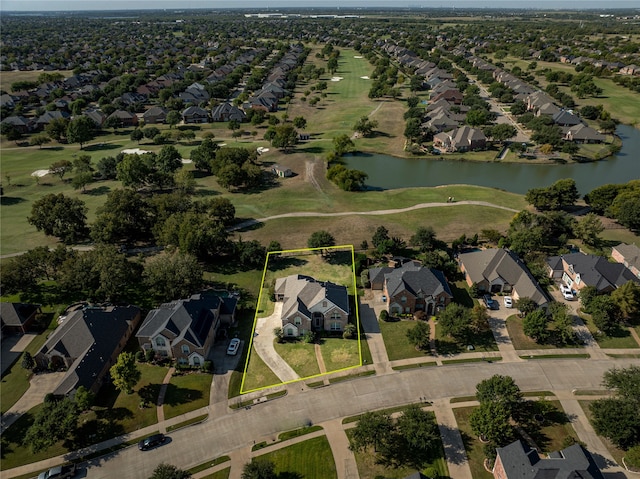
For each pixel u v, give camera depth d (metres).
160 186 144.25
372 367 73.62
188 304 78.44
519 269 90.56
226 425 64.06
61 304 89.06
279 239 112.94
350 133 196.50
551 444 60.00
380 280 92.69
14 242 113.81
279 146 174.88
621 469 56.50
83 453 60.38
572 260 93.31
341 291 84.94
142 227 115.19
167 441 61.84
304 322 79.00
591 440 60.56
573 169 160.00
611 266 90.00
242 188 145.00
